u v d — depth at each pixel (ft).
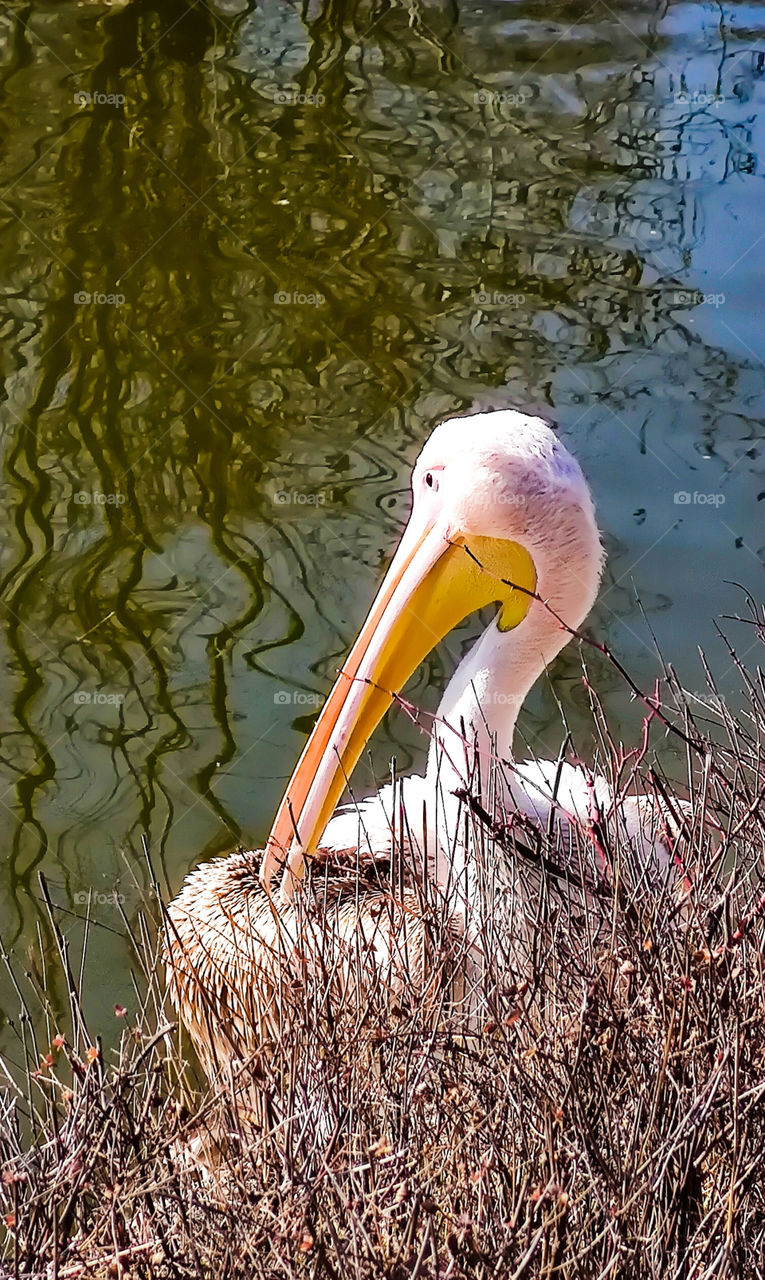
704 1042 9.15
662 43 42.52
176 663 20.20
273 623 20.81
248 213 34.40
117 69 40.68
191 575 21.86
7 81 40.27
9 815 17.78
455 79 41.27
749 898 10.20
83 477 24.45
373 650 13.80
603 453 24.31
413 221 33.94
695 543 21.84
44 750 18.80
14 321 29.68
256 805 17.85
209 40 42.60
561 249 32.48
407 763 18.51
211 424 25.80
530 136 38.27
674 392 26.18
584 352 27.89
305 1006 10.48
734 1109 8.87
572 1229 8.95
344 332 29.01
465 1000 10.69
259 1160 9.44
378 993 10.39
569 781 13.25
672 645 19.76
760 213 33.73
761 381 26.43
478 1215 8.91
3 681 19.92
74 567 22.13
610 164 36.60
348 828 14.32
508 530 13.03
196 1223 9.26
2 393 26.96
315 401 26.53
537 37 42.91
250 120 38.83
